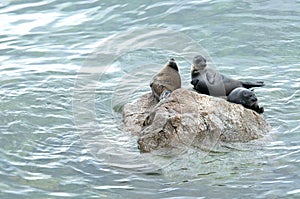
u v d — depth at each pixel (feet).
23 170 96.17
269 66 131.44
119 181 93.15
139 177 94.07
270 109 113.09
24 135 106.11
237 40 142.31
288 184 91.45
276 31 145.59
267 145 101.65
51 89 123.24
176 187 91.35
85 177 94.22
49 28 150.20
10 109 114.73
